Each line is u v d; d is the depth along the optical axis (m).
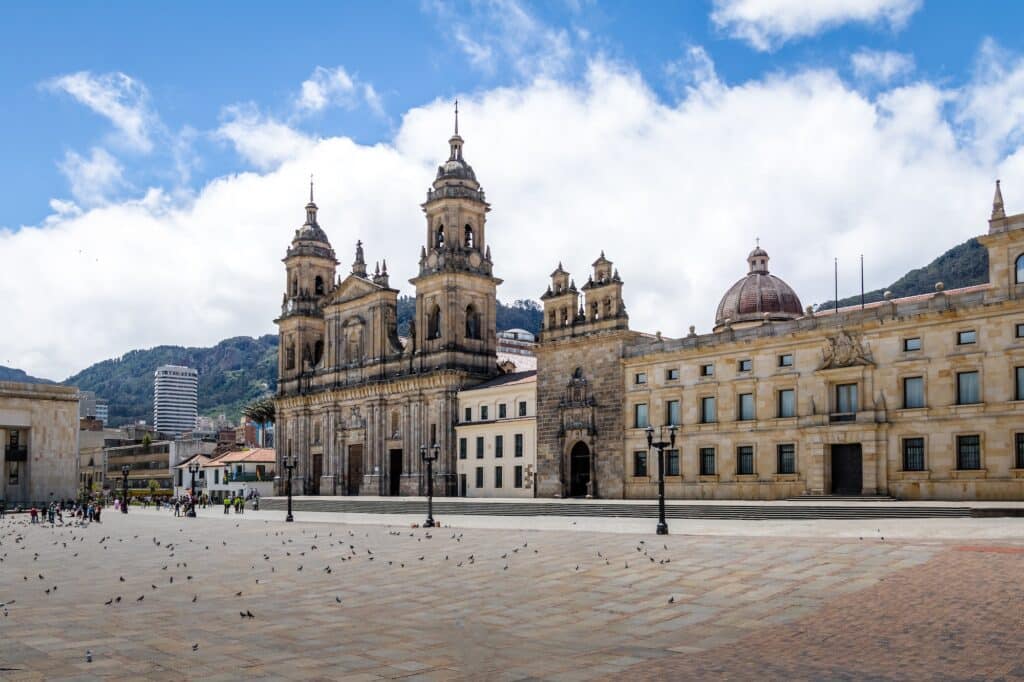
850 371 71.81
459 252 117.75
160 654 21.61
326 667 20.19
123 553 48.12
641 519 64.06
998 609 24.19
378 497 113.75
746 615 25.59
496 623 25.38
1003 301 63.69
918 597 26.27
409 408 119.00
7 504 126.06
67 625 25.58
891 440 69.56
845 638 22.31
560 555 39.34
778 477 76.19
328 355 136.25
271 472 168.12
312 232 147.50
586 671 19.73
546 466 97.25
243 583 34.25
